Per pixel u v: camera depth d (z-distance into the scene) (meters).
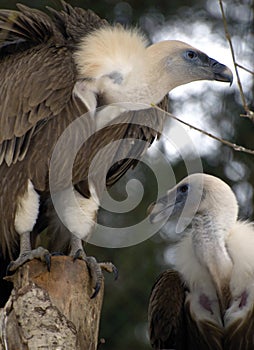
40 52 14.16
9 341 11.66
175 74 14.37
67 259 12.59
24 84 13.73
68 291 12.42
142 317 21.19
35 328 11.62
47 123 13.62
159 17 22.77
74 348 11.60
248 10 22.23
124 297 21.19
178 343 15.11
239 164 21.42
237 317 14.18
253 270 14.15
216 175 21.23
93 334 12.45
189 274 14.57
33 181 13.56
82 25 14.78
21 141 13.57
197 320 14.55
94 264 12.69
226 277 14.32
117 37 14.02
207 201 14.52
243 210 20.86
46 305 11.75
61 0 15.34
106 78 13.78
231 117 21.52
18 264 12.75
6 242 13.82
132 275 21.14
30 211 13.57
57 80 13.70
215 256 14.34
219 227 14.43
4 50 14.66
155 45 14.30
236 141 21.42
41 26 14.44
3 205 13.64
